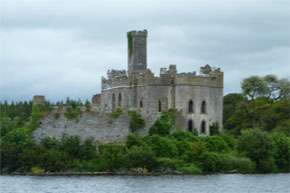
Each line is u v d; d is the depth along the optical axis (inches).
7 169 7180.1
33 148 7244.1
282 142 7687.0
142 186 6245.1
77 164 7185.0
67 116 7431.1
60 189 6082.7
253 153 7426.2
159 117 7795.3
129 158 7160.4
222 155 7470.5
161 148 7367.1
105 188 6127.0
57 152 7199.8
